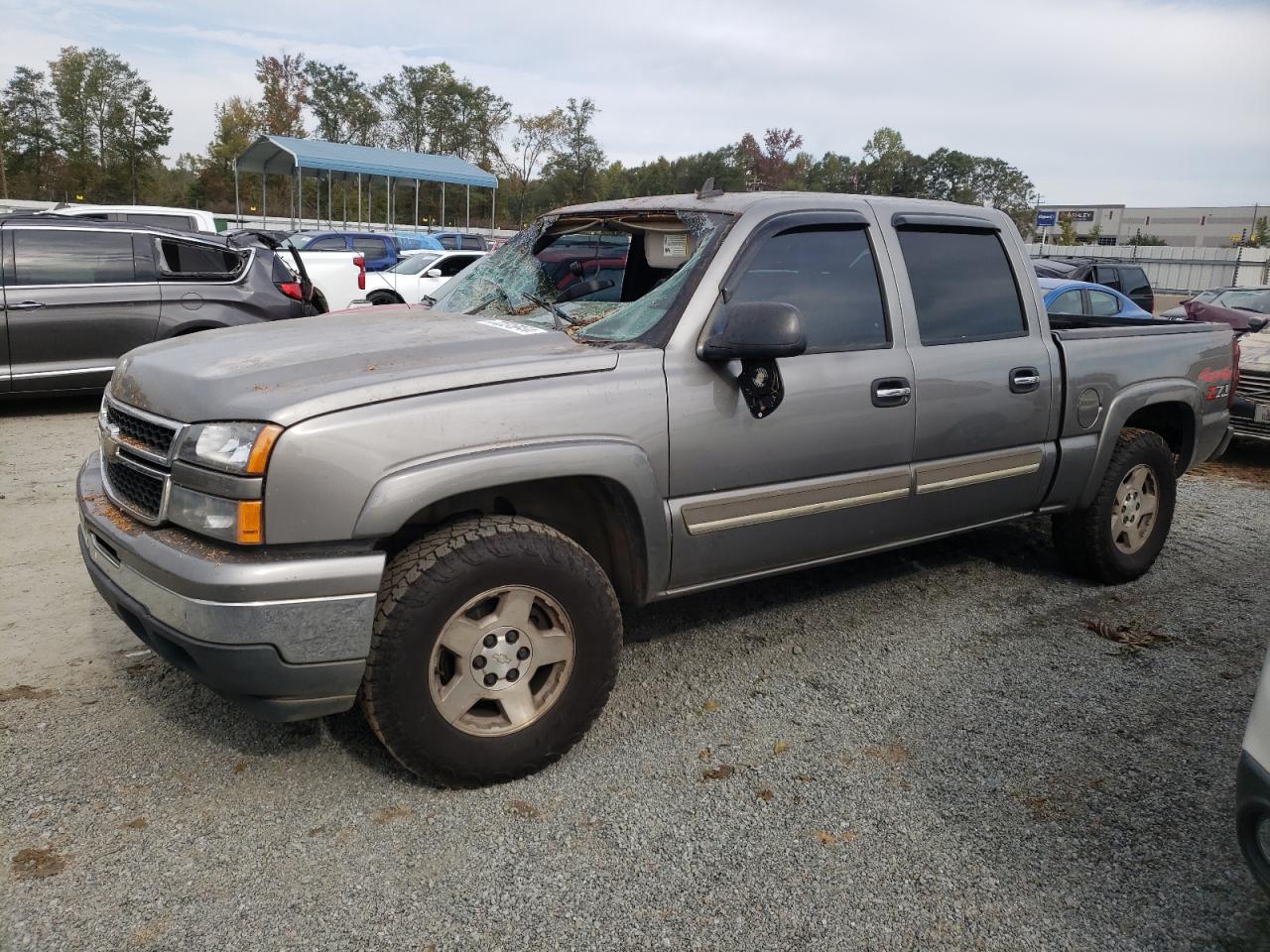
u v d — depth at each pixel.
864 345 3.62
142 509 2.75
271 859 2.53
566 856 2.58
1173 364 4.77
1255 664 3.94
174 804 2.76
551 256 3.99
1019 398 4.09
